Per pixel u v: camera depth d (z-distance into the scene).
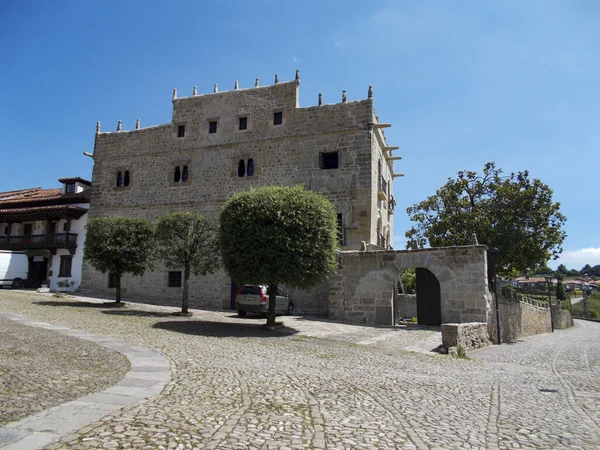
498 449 4.97
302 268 16.91
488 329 18.41
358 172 25.89
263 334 15.53
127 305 23.41
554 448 5.09
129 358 9.19
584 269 115.25
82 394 6.27
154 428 4.90
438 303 20.14
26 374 7.23
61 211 31.23
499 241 26.66
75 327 13.44
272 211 17.14
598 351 17.73
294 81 27.91
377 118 27.78
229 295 27.16
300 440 4.86
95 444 4.33
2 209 35.06
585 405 7.41
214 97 29.62
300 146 27.17
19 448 4.14
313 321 20.94
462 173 30.25
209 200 28.56
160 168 30.12
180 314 20.81
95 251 22.12
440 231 29.72
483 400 7.45
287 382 7.91
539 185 27.80
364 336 16.30
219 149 28.91
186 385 7.12
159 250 21.72
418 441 5.08
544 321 32.94
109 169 31.42
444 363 11.78
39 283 32.41
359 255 21.16
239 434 4.92
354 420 5.77
